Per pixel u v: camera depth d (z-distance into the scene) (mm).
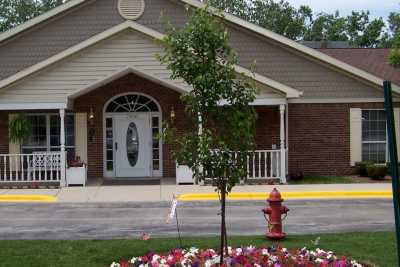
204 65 7570
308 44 31031
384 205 15922
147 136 21891
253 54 22719
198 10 7785
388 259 8930
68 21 22672
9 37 22312
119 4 22734
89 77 20000
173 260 7984
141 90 21625
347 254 9227
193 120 7773
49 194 18172
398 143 22422
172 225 12898
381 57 26328
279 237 10508
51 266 8766
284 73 22625
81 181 19953
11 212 15258
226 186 7859
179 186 19625
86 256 9406
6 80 19594
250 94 7672
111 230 12320
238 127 7539
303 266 7711
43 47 22609
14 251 9820
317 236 10969
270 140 22031
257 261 7730
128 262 8453
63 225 13094
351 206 15773
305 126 22531
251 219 13656
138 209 15594
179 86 20094
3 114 21562
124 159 21922
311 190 18500
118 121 21875
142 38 20109
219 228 12391
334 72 22562
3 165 21500
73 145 21812
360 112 22484
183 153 7613
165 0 22812
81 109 21672
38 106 19828
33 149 21688
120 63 20062
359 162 22375
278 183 20219
